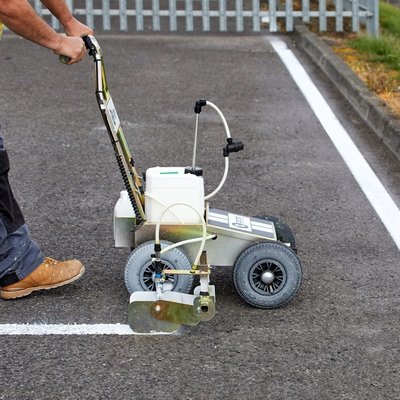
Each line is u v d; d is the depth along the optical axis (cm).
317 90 1166
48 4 561
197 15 1542
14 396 477
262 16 1596
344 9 1625
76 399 474
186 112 1056
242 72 1254
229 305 579
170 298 536
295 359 515
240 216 595
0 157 557
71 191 802
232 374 498
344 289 606
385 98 1058
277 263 564
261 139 960
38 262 586
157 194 562
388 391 483
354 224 730
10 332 545
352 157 906
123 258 655
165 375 497
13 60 1293
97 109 1065
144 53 1362
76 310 574
